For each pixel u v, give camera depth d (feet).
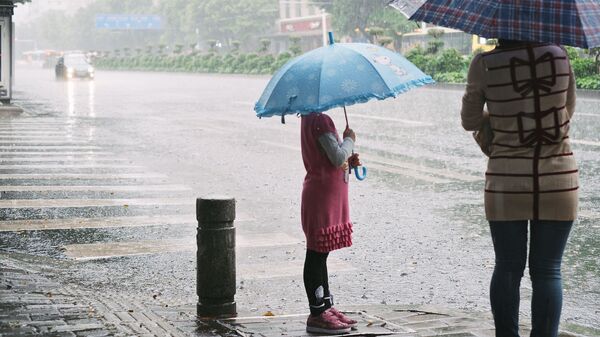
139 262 36.50
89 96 163.94
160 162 68.95
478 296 30.37
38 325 21.93
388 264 35.47
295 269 35.24
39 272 33.86
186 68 334.03
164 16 440.04
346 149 22.20
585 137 76.95
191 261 36.78
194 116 115.03
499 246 17.47
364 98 20.47
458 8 17.04
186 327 23.13
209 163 68.33
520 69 16.80
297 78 21.09
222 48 391.86
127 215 46.85
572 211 17.04
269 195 53.52
